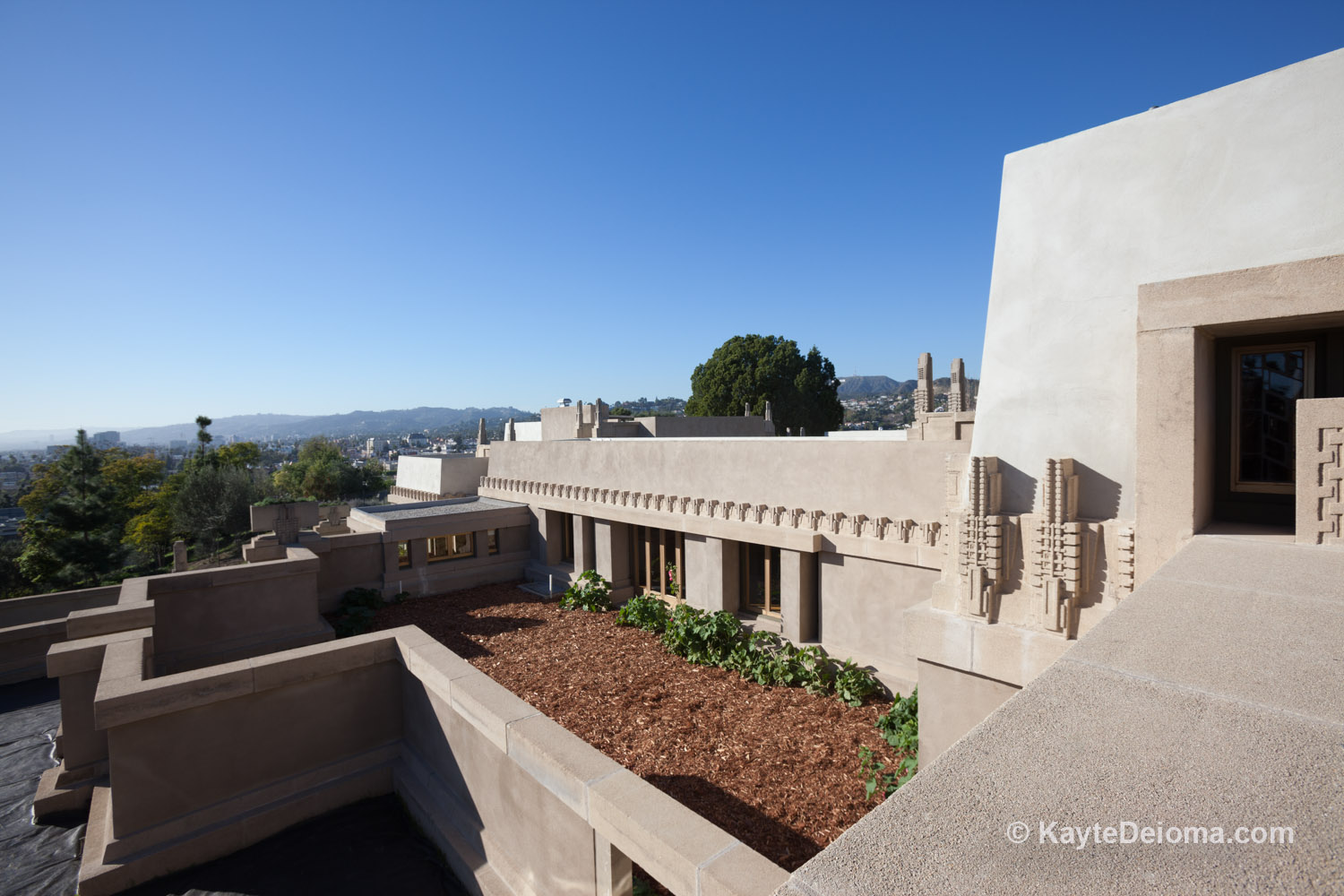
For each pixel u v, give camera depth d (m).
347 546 16.84
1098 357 5.94
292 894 6.34
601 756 5.03
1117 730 2.11
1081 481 6.02
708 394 50.94
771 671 11.16
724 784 8.05
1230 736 2.03
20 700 11.80
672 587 15.37
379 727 8.10
